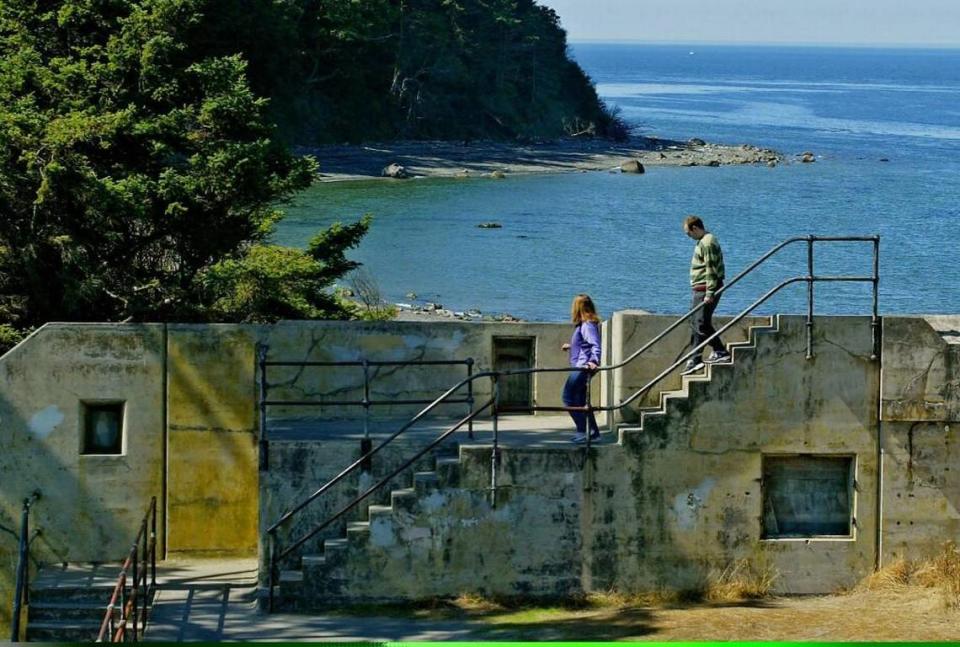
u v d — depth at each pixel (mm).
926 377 22031
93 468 23391
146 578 22078
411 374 24406
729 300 73562
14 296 31906
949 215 112125
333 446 22250
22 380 23250
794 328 21922
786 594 22141
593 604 21797
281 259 36438
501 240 94125
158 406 23531
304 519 22266
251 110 35969
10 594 23188
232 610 21562
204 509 23703
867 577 22156
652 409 22562
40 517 23328
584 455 21828
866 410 22062
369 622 21000
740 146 177875
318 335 24141
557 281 79625
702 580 22094
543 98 183625
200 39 40750
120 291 32594
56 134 31812
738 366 21906
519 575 21891
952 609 20812
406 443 22359
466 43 173500
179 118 35156
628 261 86688
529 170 144875
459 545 21812
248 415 23703
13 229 31797
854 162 161625
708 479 22000
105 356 23391
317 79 145250
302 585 21656
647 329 23219
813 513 22328
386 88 161250
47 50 37625
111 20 37188
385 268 82250
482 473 21766
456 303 72625
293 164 36250
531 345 24625
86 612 21859
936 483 22125
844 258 89062
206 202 33750
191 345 23547
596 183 134250
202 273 34094
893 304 74188
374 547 21703
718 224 104438
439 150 154250
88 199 31234
